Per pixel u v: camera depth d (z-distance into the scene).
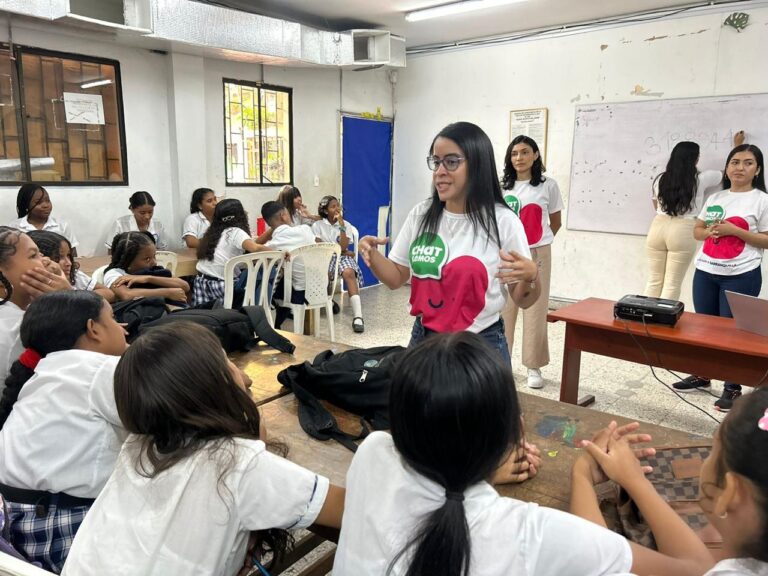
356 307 4.89
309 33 5.01
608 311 2.83
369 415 1.61
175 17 4.10
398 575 0.76
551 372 3.93
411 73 6.49
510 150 3.50
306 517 0.97
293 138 5.89
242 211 4.09
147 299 2.16
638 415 3.20
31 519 1.21
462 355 0.79
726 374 2.38
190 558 0.94
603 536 0.79
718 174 4.29
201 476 0.96
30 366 1.33
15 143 4.02
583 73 5.22
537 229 3.46
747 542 0.71
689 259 4.23
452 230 1.71
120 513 0.98
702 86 4.62
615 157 5.14
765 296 4.55
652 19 4.77
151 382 0.98
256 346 2.23
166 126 4.90
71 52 4.20
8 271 1.62
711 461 0.76
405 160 6.77
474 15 5.00
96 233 4.55
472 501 0.80
